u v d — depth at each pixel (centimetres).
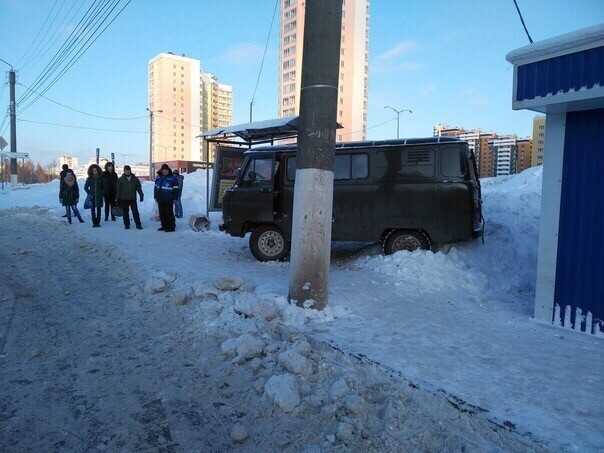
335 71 520
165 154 8625
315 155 523
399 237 845
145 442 314
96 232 1255
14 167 3294
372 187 841
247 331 473
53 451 304
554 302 532
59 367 427
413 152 827
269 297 565
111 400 368
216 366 421
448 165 810
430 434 300
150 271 770
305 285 537
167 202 1265
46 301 626
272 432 322
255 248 909
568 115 517
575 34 448
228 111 10312
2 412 350
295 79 8694
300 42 8512
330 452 296
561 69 469
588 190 503
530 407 325
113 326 536
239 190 916
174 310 578
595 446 279
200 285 614
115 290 694
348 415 323
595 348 452
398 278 738
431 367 391
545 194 538
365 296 625
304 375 382
